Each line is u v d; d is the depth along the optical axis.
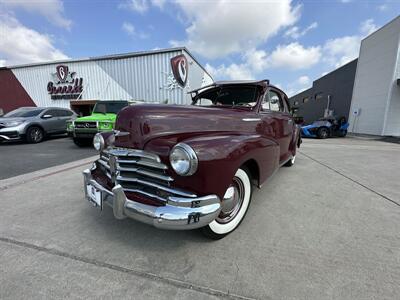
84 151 6.66
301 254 1.84
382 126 12.34
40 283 1.52
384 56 12.26
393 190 3.40
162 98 12.99
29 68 15.22
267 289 1.48
